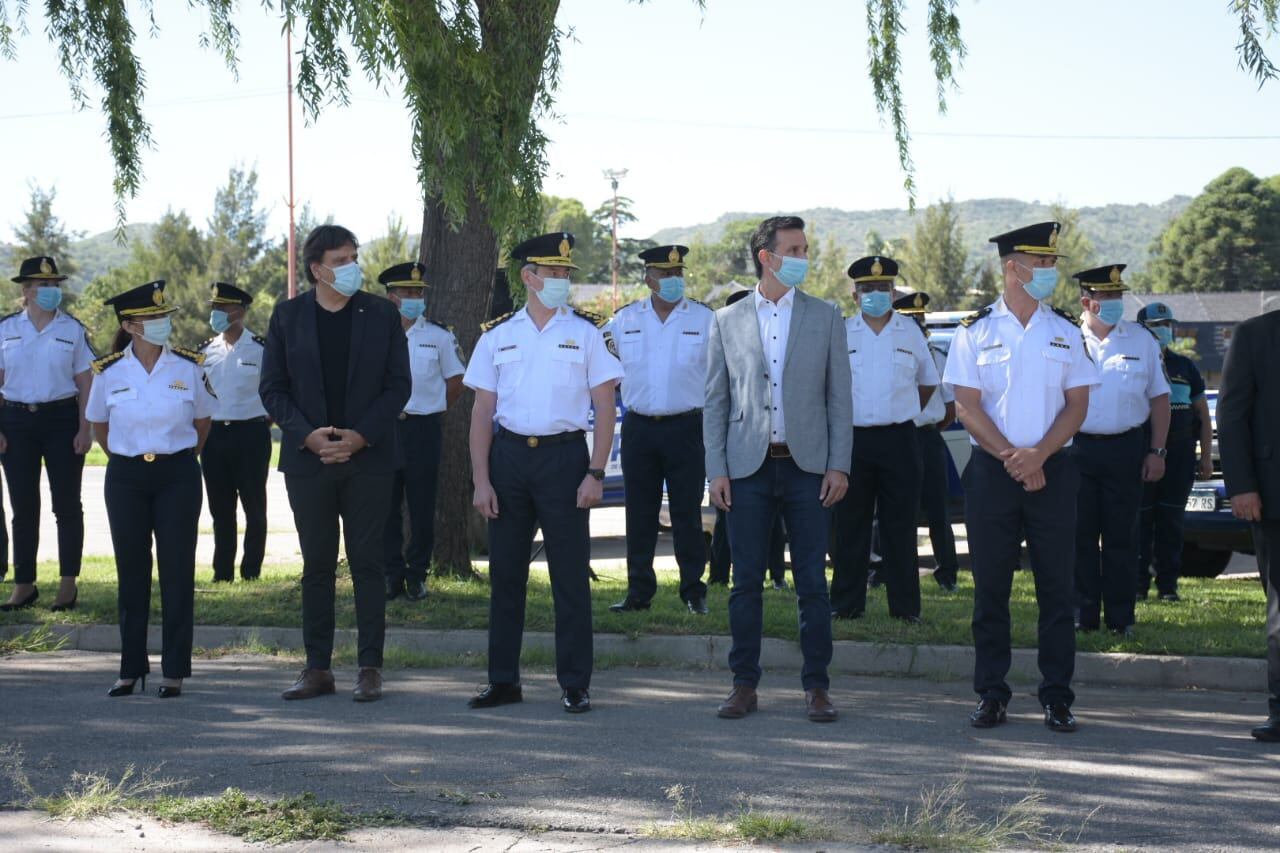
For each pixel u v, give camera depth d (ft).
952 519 38.19
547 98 30.22
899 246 221.46
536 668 24.12
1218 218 310.24
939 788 16.20
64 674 23.79
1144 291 345.10
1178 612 28.45
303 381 21.67
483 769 17.04
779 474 20.62
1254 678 22.80
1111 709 21.15
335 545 21.90
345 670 24.11
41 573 34.78
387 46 26.45
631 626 25.75
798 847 14.03
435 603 28.45
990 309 20.48
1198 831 14.60
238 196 165.89
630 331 28.55
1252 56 29.81
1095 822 14.89
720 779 16.60
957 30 34.55
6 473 28.91
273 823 14.70
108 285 167.43
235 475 33.04
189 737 18.81
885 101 34.71
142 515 21.94
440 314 31.32
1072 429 19.86
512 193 28.84
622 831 14.55
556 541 20.79
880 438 26.61
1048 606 19.85
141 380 21.95
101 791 15.93
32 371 28.60
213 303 32.81
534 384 20.90
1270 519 19.36
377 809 15.31
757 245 20.90
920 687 22.82
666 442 28.04
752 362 20.67
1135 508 25.29
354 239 21.71
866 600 30.17
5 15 32.96
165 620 21.88
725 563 32.96
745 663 20.47
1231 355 19.80
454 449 31.96
